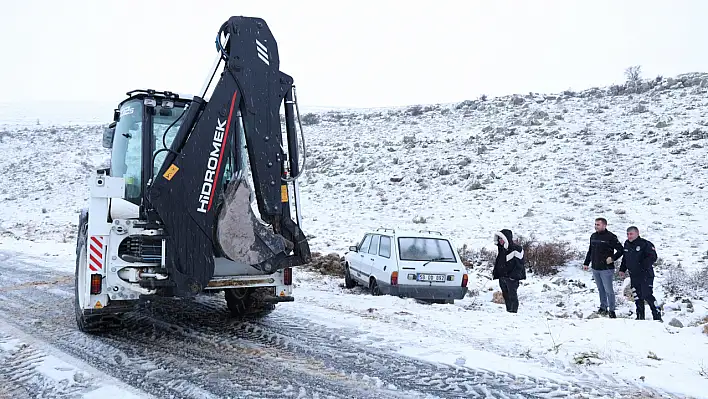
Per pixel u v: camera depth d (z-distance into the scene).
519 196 22.69
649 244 9.20
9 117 70.75
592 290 11.81
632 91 38.78
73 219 26.62
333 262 14.48
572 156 26.88
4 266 13.68
